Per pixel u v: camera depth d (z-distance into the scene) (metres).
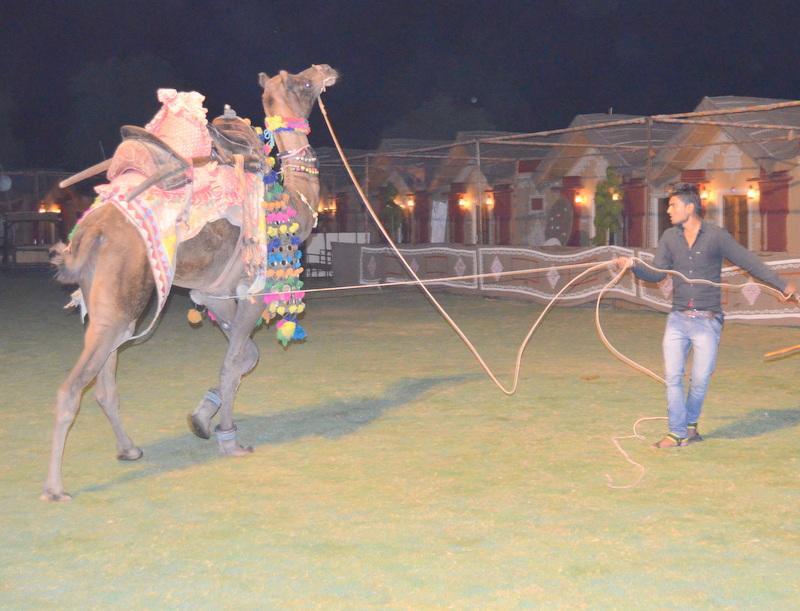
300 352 13.25
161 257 6.66
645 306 17.64
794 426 8.20
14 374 11.67
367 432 8.21
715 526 5.56
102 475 6.95
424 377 11.04
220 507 6.10
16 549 5.37
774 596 4.54
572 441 7.75
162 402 9.72
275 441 7.96
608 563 5.00
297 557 5.16
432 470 6.91
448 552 5.20
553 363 11.88
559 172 31.81
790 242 23.97
